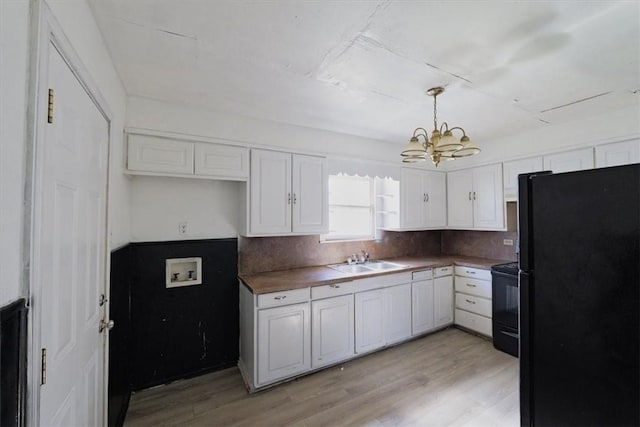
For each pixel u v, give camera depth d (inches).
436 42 59.4
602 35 56.7
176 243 96.0
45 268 31.8
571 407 26.9
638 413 22.6
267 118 101.7
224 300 104.0
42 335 31.3
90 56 48.4
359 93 82.9
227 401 82.0
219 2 47.9
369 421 73.4
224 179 95.2
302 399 82.5
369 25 54.1
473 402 80.9
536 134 116.0
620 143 94.1
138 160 80.9
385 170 133.6
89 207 47.8
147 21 52.2
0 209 24.1
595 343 25.3
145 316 90.4
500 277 115.1
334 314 100.3
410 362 104.2
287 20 52.8
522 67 69.0
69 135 38.6
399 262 135.6
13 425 25.7
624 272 23.5
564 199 27.7
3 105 24.5
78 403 43.5
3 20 24.4
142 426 72.2
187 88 78.6
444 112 97.9
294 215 106.5
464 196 144.7
